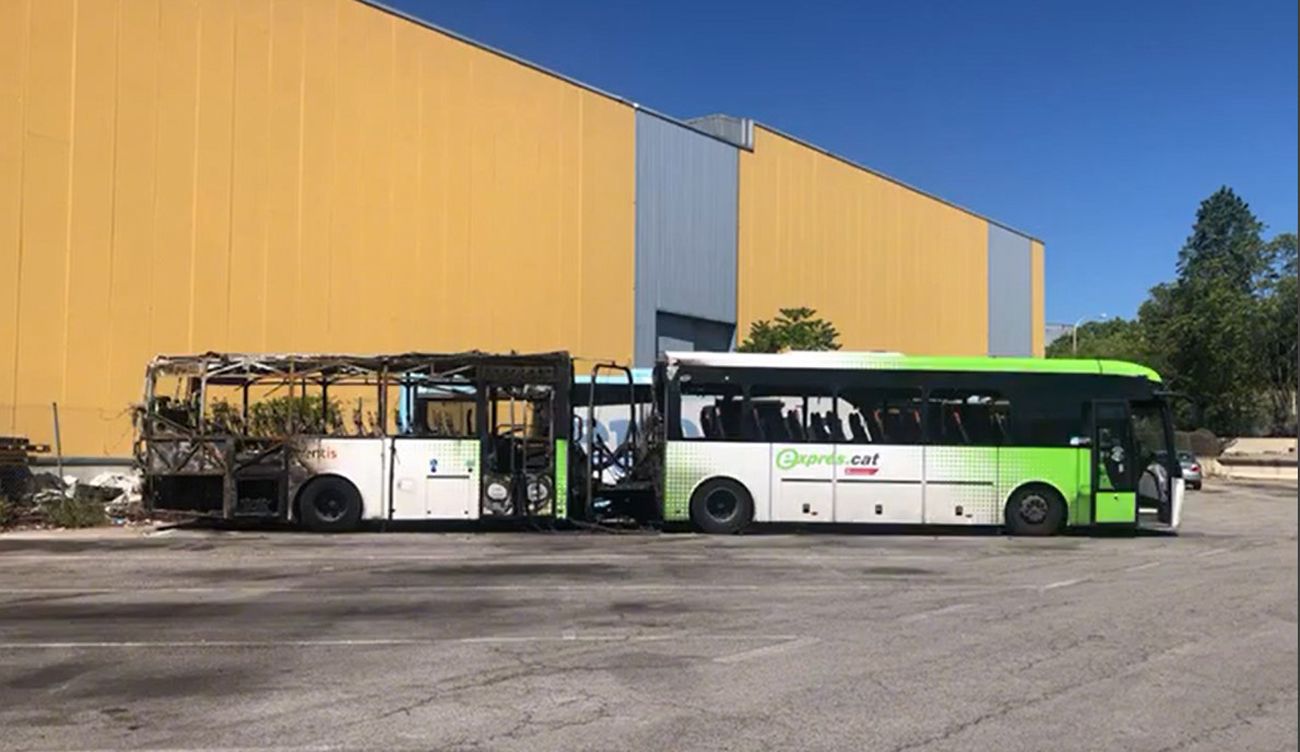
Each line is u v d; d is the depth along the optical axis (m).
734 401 19.92
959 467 19.88
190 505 19.23
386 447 19.34
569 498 19.89
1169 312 69.56
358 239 27.30
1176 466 20.12
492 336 30.55
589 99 33.97
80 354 22.44
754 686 7.77
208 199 24.50
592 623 10.26
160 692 7.55
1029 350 63.22
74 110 22.41
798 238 44.12
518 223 31.44
